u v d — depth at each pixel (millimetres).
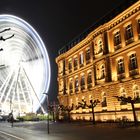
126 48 37781
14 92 72000
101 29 44219
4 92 68625
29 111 75625
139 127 28797
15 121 74625
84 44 52438
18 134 29953
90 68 49656
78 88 55000
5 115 88125
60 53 69938
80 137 22562
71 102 58531
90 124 40938
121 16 39344
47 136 25672
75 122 51719
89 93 49219
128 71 37125
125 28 38812
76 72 56125
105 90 42500
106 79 41938
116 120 38250
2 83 67875
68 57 61250
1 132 34656
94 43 47281
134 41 36188
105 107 42625
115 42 41031
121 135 21594
